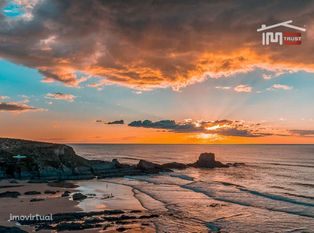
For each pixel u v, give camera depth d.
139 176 84.69
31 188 57.44
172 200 49.69
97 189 60.44
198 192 58.28
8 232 26.02
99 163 94.00
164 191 59.12
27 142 87.12
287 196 54.53
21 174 73.50
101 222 34.59
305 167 118.00
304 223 37.06
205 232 32.72
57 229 31.48
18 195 49.59
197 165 113.81
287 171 103.25
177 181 75.44
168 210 42.00
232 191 59.69
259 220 38.09
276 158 174.75
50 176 75.69
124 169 91.19
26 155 78.50
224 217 39.09
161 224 34.91
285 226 35.75
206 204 46.72
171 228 33.66
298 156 193.50
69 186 62.53
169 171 97.19
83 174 81.31
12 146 81.44
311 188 66.31
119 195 53.59
